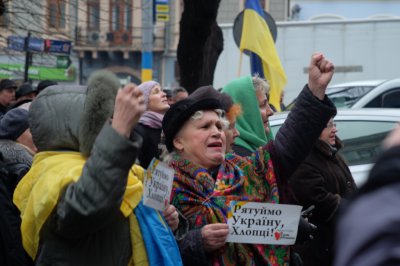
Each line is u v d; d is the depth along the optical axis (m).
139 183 2.98
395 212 1.45
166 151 3.70
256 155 3.58
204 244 3.30
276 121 6.61
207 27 9.16
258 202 3.46
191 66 9.42
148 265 2.96
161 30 38.41
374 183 1.51
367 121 6.61
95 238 2.87
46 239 2.87
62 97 3.02
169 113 3.61
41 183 2.87
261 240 3.42
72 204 2.67
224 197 3.47
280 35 16.81
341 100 11.88
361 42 16.61
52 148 3.04
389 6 33.47
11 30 10.56
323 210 4.85
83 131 2.91
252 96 4.77
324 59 3.55
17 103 5.90
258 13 9.27
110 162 2.62
